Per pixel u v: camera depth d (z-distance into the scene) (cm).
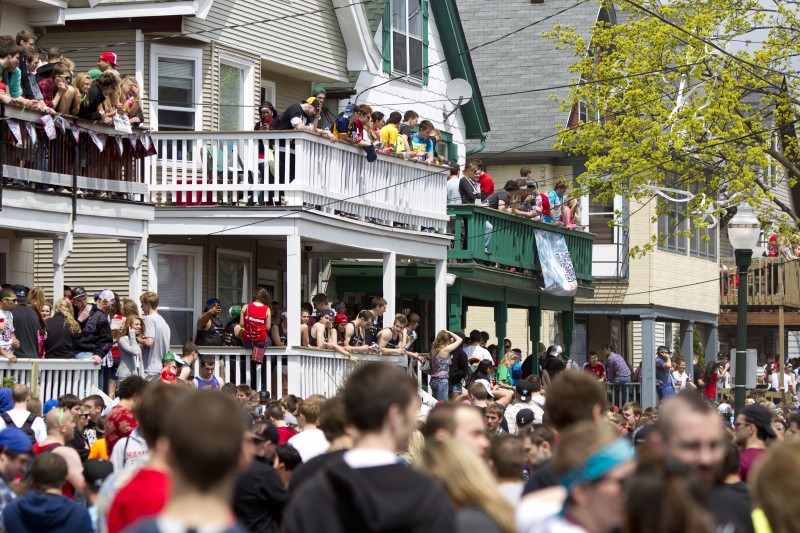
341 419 1262
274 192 3328
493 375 3978
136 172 3006
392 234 3709
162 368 2875
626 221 5756
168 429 771
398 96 4591
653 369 5569
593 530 862
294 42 3962
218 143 3369
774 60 4919
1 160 2550
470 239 4134
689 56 4938
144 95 3519
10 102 2553
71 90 2744
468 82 4900
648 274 5734
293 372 3231
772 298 6291
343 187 3509
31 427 2042
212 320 3256
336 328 3525
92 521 1351
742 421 1633
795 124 5044
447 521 903
